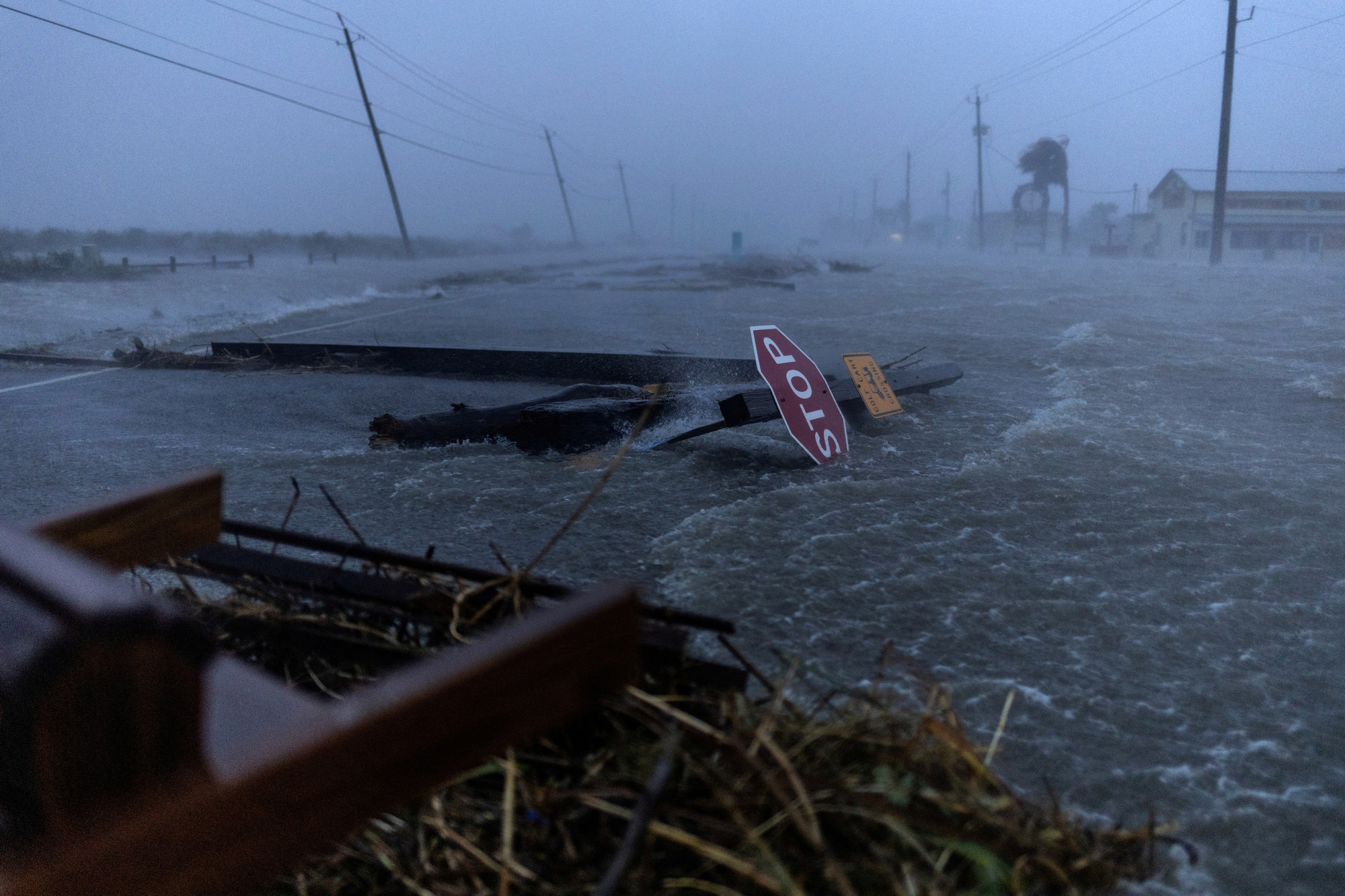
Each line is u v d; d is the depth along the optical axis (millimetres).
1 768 898
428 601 2148
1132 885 1793
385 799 995
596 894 1253
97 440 6242
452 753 1049
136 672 871
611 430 5672
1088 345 10719
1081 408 6957
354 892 1513
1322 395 7527
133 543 1513
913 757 1736
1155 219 61281
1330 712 2619
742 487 4828
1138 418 6672
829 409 5676
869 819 1552
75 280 20984
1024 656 2924
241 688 1090
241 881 902
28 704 864
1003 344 11188
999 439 6008
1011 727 2484
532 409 5562
